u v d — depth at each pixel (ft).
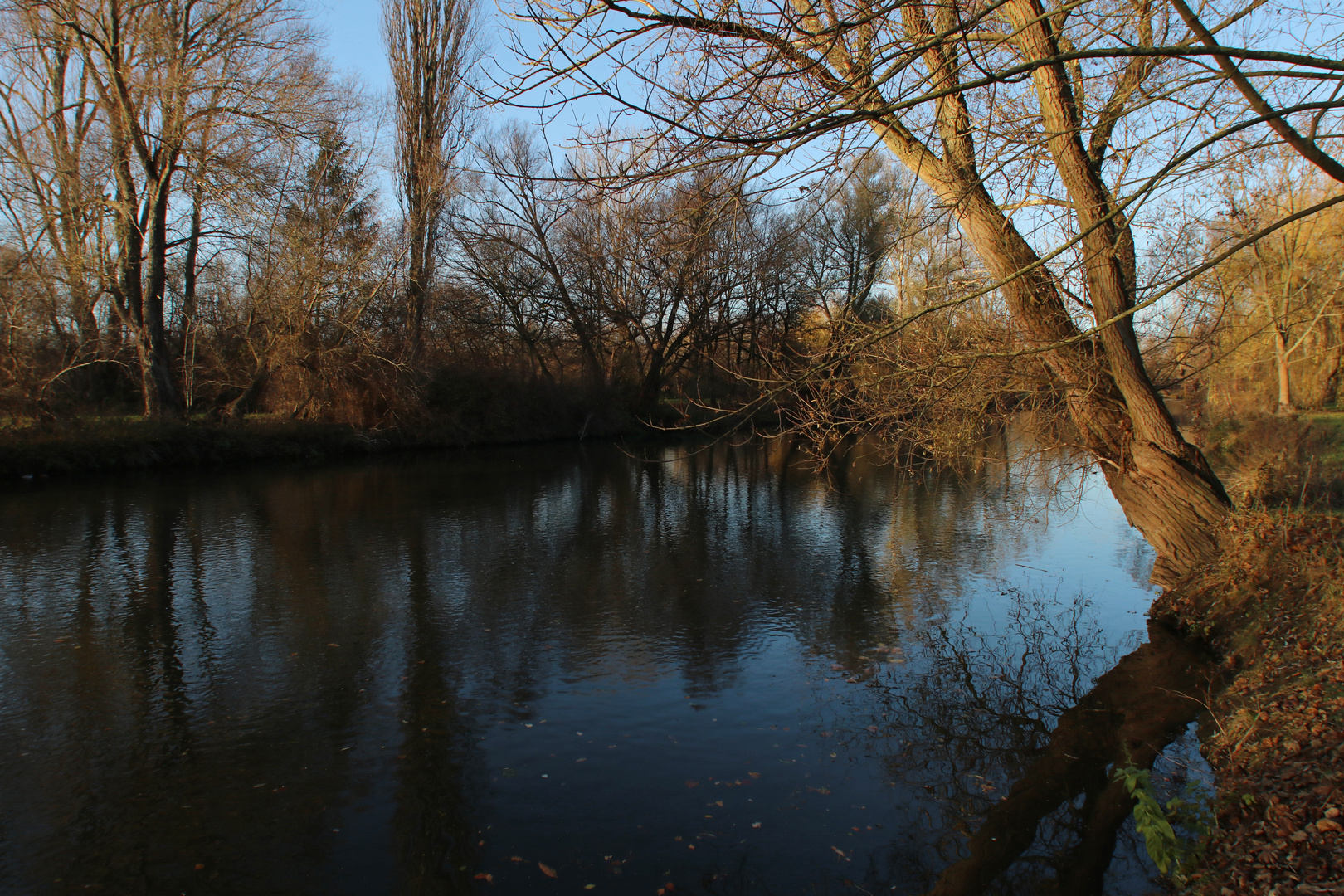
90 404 84.12
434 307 100.42
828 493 68.69
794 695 24.88
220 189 72.74
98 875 16.11
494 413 109.29
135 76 71.67
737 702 24.36
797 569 41.01
